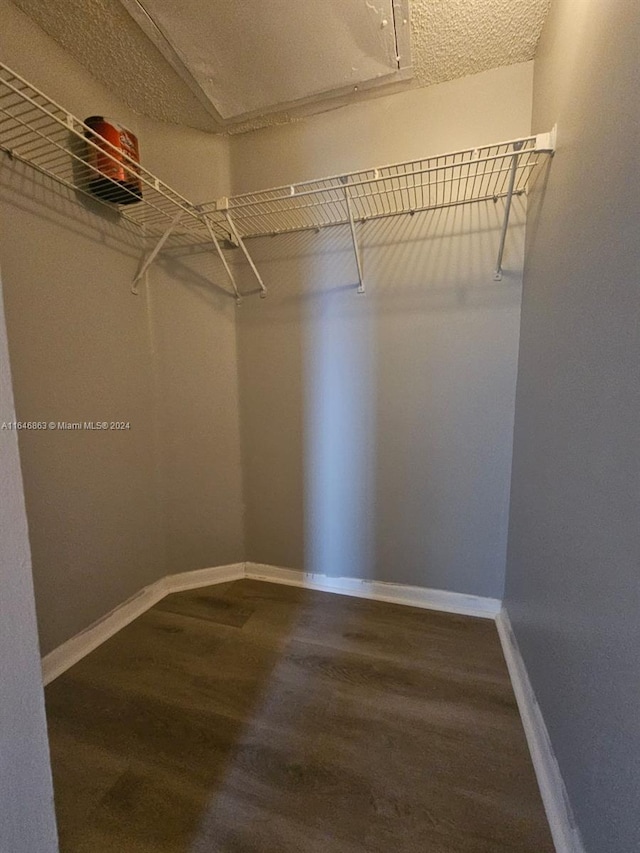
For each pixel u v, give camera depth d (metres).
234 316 1.75
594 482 0.72
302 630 1.50
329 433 1.70
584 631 0.74
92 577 1.42
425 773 0.95
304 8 1.10
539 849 0.79
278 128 1.58
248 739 1.05
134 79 1.37
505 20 1.16
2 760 0.52
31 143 1.17
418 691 1.20
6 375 0.50
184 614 1.61
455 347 1.50
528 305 1.29
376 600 1.71
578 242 0.84
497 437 1.49
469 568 1.59
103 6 1.10
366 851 0.80
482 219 1.41
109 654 1.38
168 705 1.16
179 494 1.76
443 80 1.38
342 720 1.10
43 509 1.25
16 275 1.14
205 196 1.64
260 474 1.83
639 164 0.58
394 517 1.66
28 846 0.55
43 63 1.20
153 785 0.93
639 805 0.54
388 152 1.48
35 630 0.55
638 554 0.56
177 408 1.72
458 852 0.79
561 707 0.85
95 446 1.42
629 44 0.63
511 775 0.94
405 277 1.52
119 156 1.22
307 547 1.81
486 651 1.38
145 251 1.60
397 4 1.09
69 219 1.29
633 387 0.58
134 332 1.57
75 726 1.09
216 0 1.07
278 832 0.83
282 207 1.61
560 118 1.00
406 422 1.60
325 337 1.65
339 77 1.35
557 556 0.91
